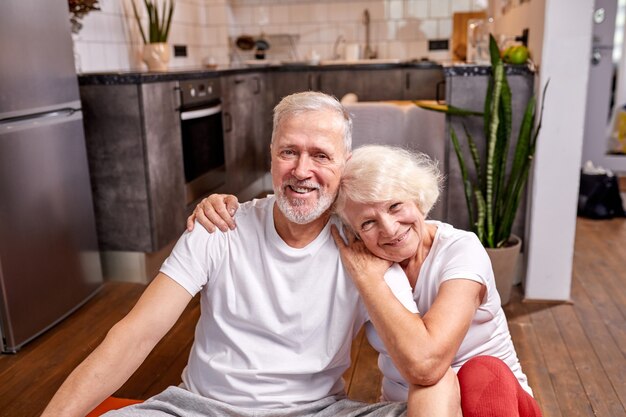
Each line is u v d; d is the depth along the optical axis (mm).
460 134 2902
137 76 2939
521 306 2836
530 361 2346
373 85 4980
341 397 1362
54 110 2643
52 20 2598
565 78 2607
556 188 2734
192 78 3543
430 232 1331
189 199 3549
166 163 3248
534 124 2758
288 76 5066
